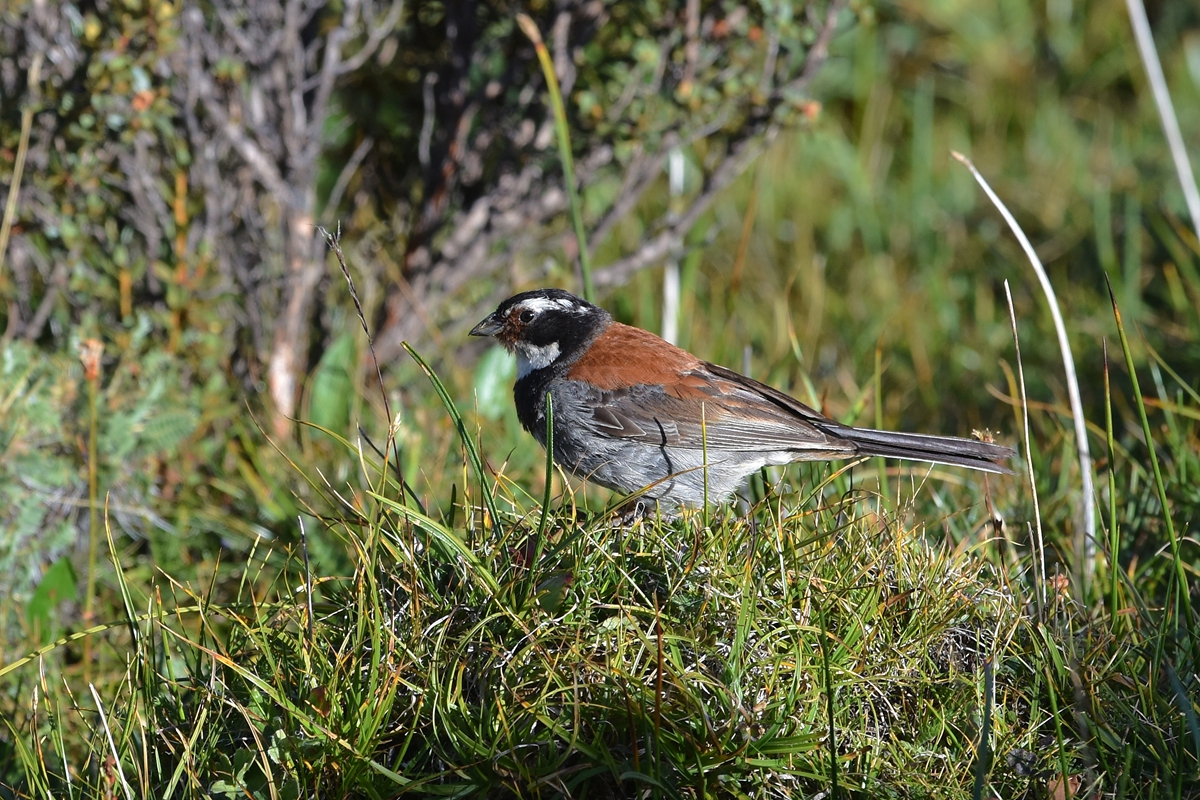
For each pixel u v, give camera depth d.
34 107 10.16
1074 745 6.43
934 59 19.88
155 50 10.23
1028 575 8.12
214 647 7.64
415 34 12.70
